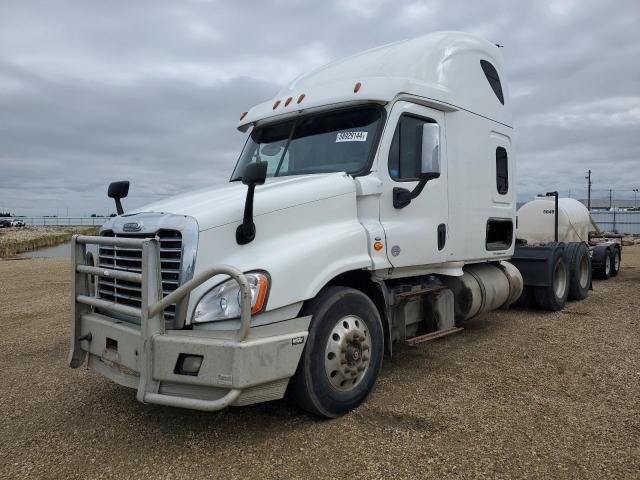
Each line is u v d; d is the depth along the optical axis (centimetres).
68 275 1606
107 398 484
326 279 412
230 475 336
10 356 645
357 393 434
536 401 454
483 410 434
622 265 1727
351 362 425
